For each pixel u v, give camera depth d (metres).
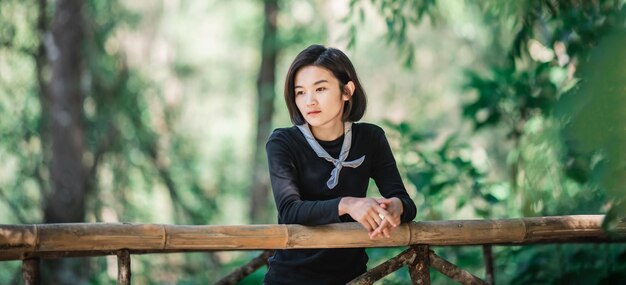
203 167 16.61
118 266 2.68
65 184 10.21
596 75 2.58
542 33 5.88
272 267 2.98
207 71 18.17
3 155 10.93
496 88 5.63
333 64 2.90
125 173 11.68
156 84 12.95
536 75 5.39
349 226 2.82
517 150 5.39
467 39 11.50
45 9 10.74
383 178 3.02
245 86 18.39
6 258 2.86
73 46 10.38
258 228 2.74
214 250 3.09
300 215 2.75
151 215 12.05
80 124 10.38
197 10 16.59
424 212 5.37
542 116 5.23
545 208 4.96
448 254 5.30
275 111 13.89
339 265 2.95
